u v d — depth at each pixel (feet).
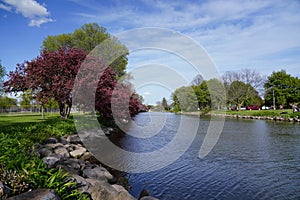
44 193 10.41
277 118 94.89
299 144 40.70
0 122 51.85
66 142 32.50
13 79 40.60
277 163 28.63
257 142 42.86
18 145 19.06
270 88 150.51
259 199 18.80
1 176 11.66
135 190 20.08
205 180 22.65
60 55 41.52
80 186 15.39
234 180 22.67
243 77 153.48
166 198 18.65
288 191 20.29
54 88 39.60
